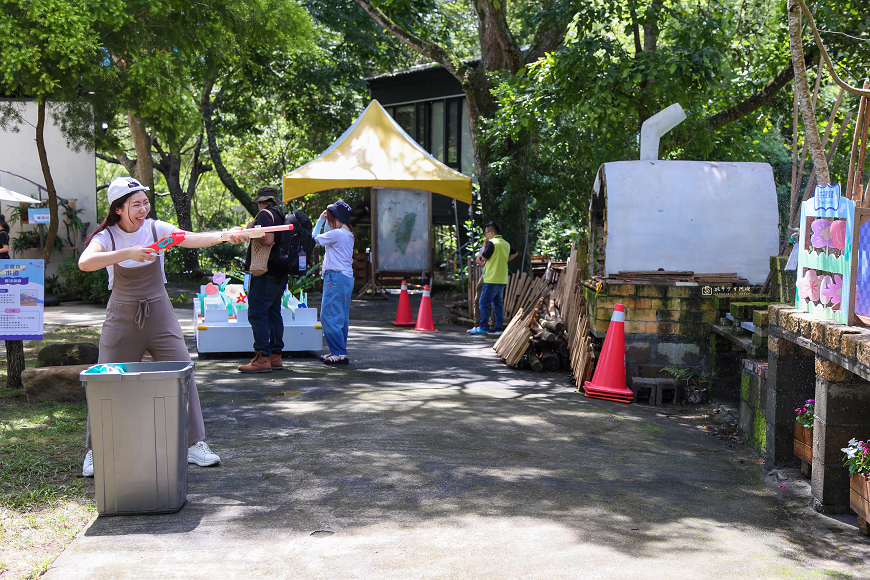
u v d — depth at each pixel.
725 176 8.14
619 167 8.20
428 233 20.58
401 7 17.06
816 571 3.46
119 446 3.94
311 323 9.60
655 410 7.21
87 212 17.73
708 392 7.50
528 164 16.31
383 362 9.41
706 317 7.69
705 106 13.55
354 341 11.34
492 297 12.55
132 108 11.95
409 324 13.71
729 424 6.58
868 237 4.04
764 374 5.59
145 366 4.26
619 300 7.80
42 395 6.63
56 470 4.68
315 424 6.03
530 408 6.93
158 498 3.98
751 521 4.15
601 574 3.32
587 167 15.39
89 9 10.26
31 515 3.95
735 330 6.78
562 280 10.45
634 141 14.04
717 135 13.91
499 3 14.34
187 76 13.12
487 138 14.49
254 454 5.14
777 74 13.83
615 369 7.56
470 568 3.35
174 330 4.68
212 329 9.28
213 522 3.89
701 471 5.15
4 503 4.09
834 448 4.27
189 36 12.28
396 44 25.89
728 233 7.95
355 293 21.31
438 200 23.98
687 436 6.22
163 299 4.63
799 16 5.53
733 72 13.82
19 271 6.91
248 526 3.84
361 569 3.33
